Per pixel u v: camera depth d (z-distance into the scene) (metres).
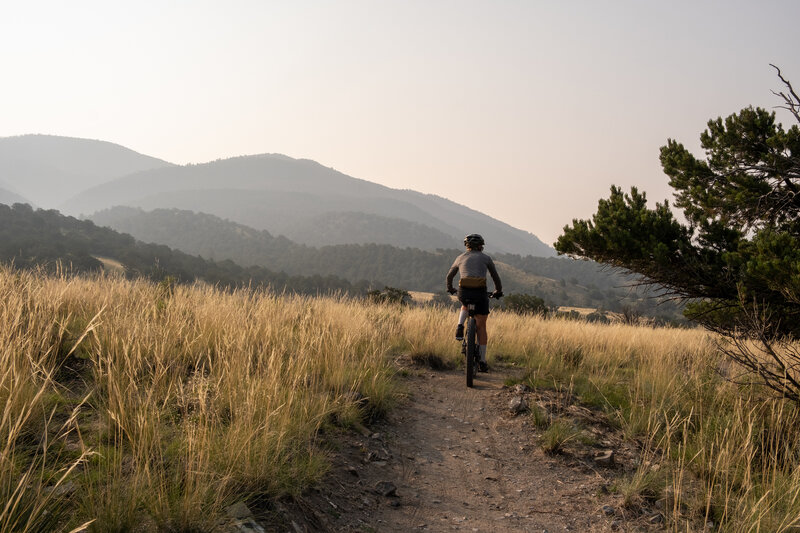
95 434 2.96
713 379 5.46
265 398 3.65
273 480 2.82
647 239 7.21
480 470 4.10
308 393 4.35
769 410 4.44
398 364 7.29
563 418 5.03
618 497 3.64
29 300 4.70
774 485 3.37
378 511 3.17
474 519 3.27
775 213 7.80
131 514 2.17
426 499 3.47
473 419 5.34
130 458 2.73
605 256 7.59
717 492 3.53
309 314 7.05
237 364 4.14
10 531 1.88
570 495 3.71
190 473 2.40
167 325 4.83
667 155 8.73
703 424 4.48
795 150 7.77
